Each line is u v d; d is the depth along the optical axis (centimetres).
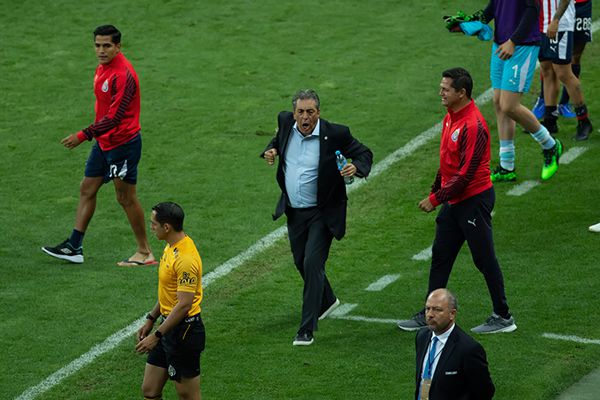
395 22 7288
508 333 3928
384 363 3769
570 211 4900
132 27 7319
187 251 3303
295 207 3975
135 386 3709
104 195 5344
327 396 3559
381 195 5234
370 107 6172
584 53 6781
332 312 4178
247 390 3622
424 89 6372
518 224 4819
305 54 6888
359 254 4678
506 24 4934
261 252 4734
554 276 4350
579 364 3697
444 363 2950
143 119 6119
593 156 5441
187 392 3375
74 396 3662
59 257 4628
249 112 6172
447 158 3844
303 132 3909
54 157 5744
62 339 4038
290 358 3828
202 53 6938
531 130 5059
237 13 7494
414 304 4212
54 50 7050
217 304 4294
